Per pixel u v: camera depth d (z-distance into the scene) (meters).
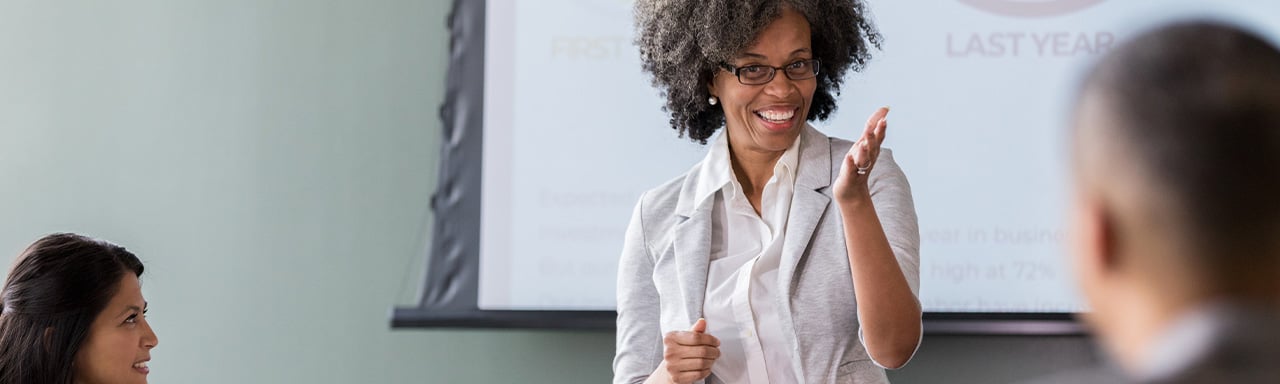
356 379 3.53
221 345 3.57
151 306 3.58
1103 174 0.52
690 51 1.86
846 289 1.71
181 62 3.59
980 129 3.30
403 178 3.52
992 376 3.34
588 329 3.37
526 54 3.42
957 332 3.25
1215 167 0.50
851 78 3.31
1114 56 0.53
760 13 1.77
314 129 3.55
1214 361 0.50
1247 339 0.50
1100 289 0.54
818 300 1.72
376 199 3.53
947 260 3.29
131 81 3.60
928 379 3.36
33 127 3.62
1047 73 3.29
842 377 1.71
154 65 3.60
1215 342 0.51
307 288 3.55
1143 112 0.51
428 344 3.52
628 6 3.40
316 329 3.54
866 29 1.96
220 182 3.58
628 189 3.39
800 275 1.74
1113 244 0.53
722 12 1.77
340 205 3.54
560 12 3.42
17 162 3.61
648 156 3.38
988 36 3.30
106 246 1.96
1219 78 0.50
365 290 3.53
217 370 3.56
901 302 1.60
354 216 3.54
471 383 3.49
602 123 3.40
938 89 3.30
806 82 1.80
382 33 3.54
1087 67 0.54
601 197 3.39
